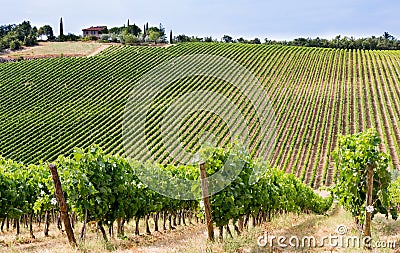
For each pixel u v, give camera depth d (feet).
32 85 183.21
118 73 193.57
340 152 41.73
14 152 131.75
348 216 53.01
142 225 55.98
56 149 132.36
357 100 162.09
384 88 174.29
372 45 345.72
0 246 36.91
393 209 40.16
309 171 116.37
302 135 134.51
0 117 157.28
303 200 68.85
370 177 34.83
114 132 141.38
